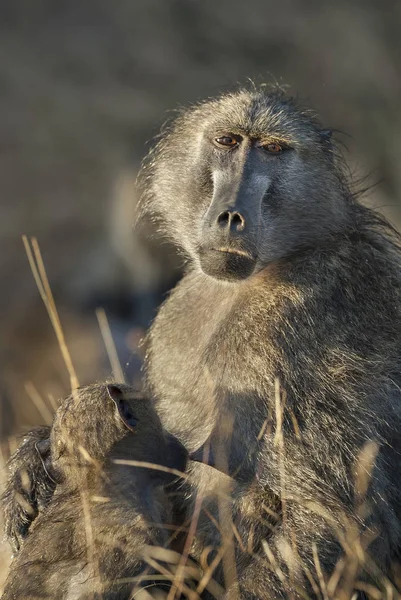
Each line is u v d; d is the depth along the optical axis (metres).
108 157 29.05
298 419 8.19
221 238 8.41
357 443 8.18
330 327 8.37
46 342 21.02
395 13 29.28
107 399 7.98
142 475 7.96
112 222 21.30
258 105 8.86
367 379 8.34
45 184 28.70
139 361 13.66
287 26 30.36
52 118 30.88
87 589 7.34
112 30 33.22
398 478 8.49
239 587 7.79
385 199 21.58
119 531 7.62
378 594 7.78
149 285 19.94
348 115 26.73
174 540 8.27
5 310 23.39
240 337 8.45
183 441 8.74
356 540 7.86
